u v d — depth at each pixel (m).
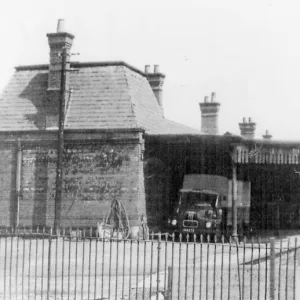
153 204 32.81
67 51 32.94
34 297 13.46
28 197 32.75
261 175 38.59
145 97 36.47
